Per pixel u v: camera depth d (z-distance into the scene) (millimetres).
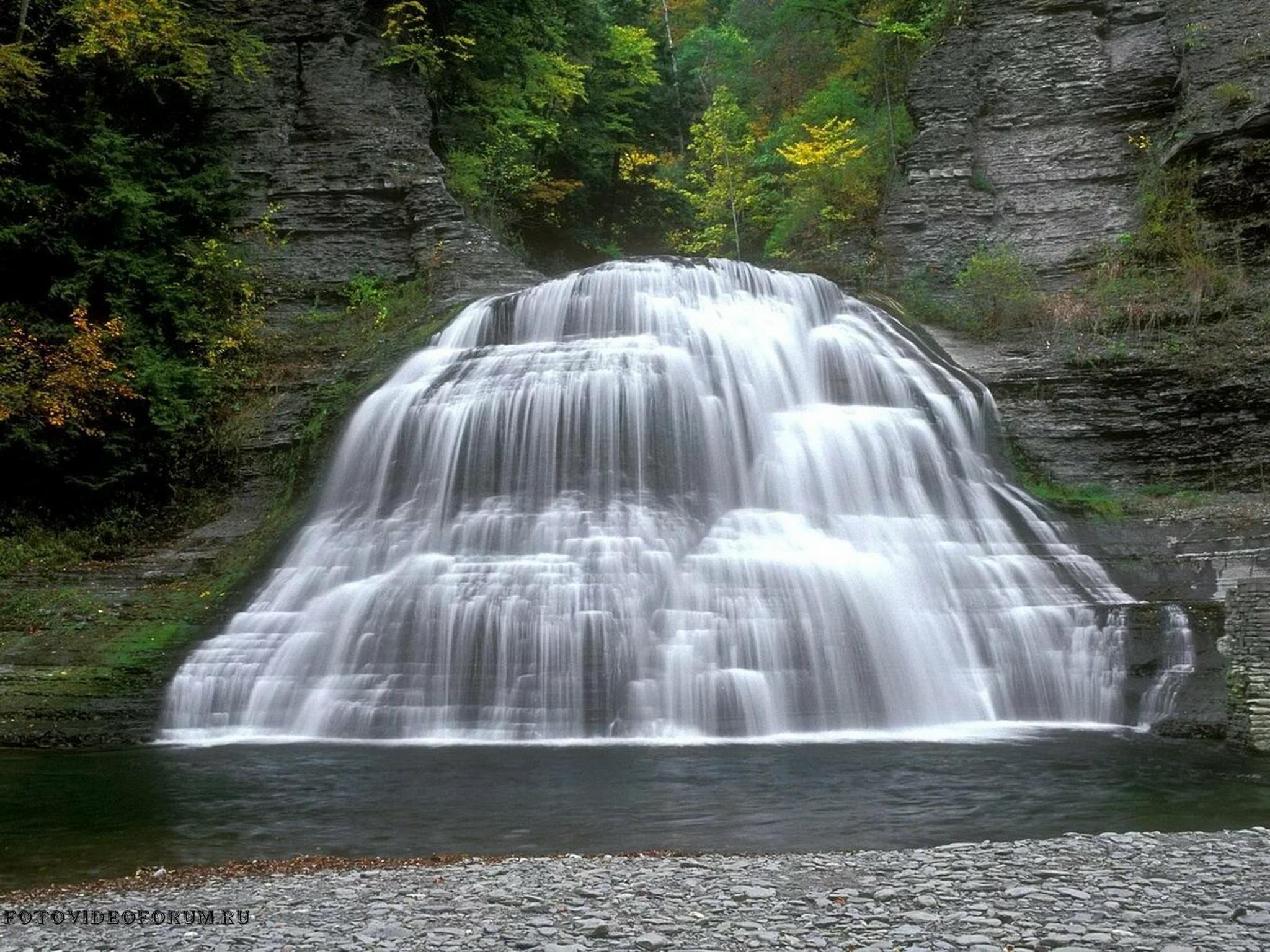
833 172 36281
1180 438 24703
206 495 26094
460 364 24859
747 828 11164
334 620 18766
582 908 8234
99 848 10680
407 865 9836
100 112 27859
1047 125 32562
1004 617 18891
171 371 26750
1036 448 25094
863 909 8117
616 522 20422
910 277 31625
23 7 27312
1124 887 8555
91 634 19812
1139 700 17562
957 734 17062
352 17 33875
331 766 14703
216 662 18609
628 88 50938
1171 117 31094
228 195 30469
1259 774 13766
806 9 44500
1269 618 15688
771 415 23781
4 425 24031
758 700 17188
